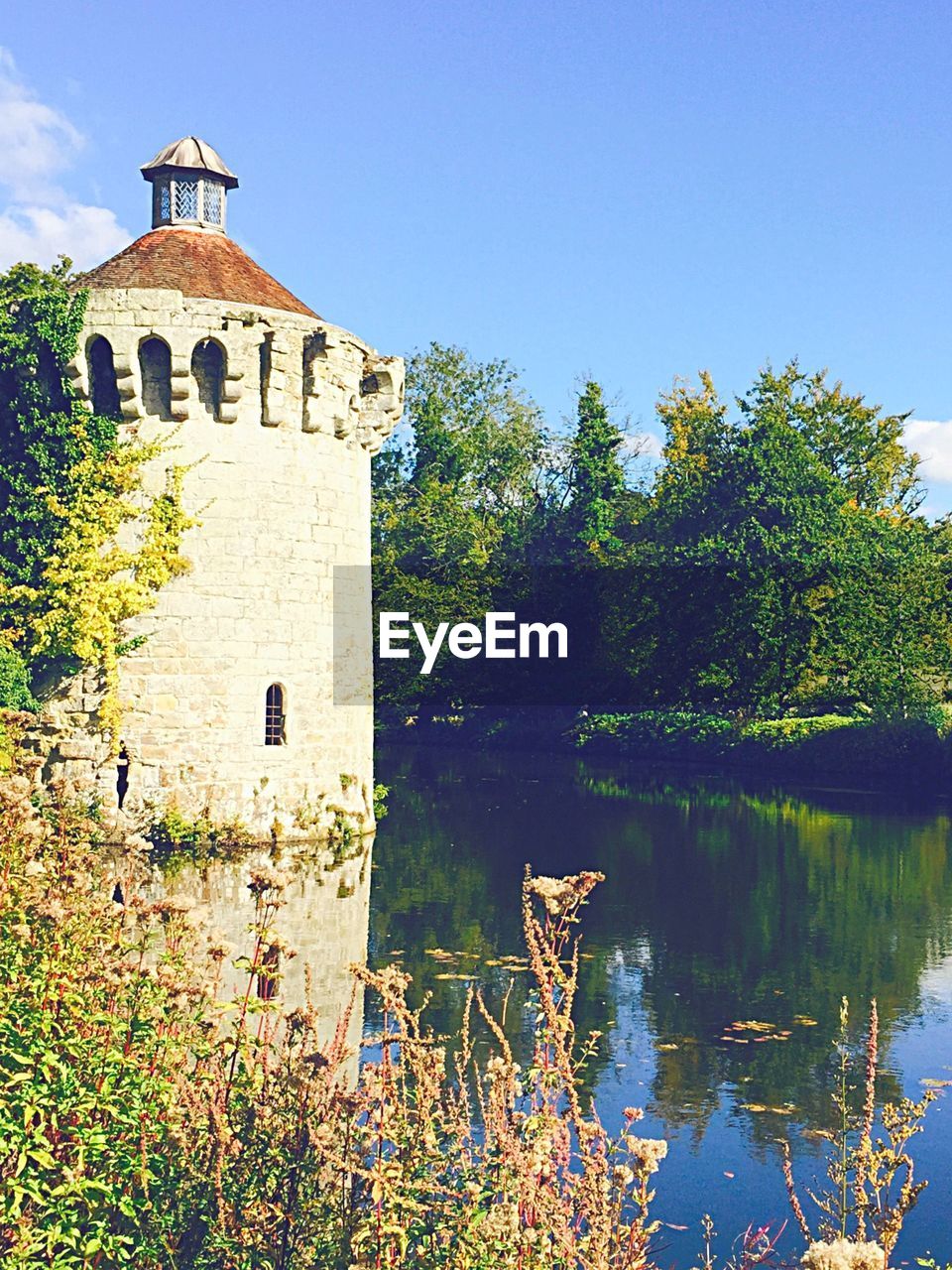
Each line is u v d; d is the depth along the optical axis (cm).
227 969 1406
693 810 3272
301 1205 573
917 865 2467
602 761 4662
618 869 2391
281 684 2473
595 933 1864
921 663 4222
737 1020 1432
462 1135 636
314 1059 591
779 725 4422
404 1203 536
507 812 3189
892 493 6700
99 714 2317
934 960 1730
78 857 934
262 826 2434
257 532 2436
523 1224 559
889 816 3180
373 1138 595
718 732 4600
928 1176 1016
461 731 5584
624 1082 1214
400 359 2758
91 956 727
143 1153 596
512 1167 566
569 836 2781
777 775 4147
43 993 654
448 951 1677
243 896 1898
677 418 6600
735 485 5141
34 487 2314
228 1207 573
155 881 2009
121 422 2356
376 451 2820
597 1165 588
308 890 2044
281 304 2611
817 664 4562
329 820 2561
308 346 2488
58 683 2333
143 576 2339
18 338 2275
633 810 3259
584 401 6266
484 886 2158
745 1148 1057
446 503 6169
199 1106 647
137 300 2311
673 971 1645
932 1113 1149
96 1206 589
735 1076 1242
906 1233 915
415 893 2073
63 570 2300
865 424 6575
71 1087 617
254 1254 561
